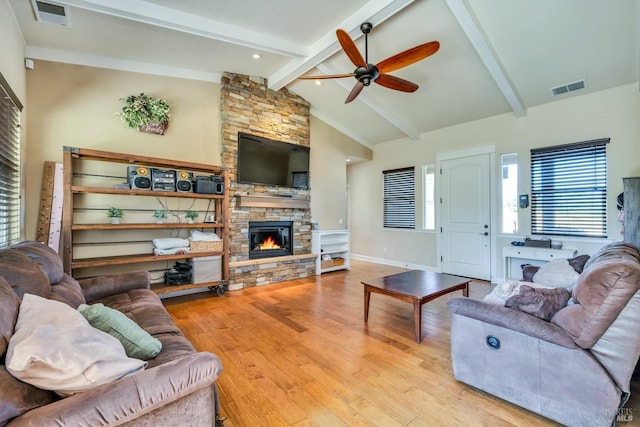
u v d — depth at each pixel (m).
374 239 6.86
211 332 2.93
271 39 3.53
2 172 2.46
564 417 1.64
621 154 3.76
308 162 5.52
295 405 1.85
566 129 4.17
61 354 0.97
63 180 3.11
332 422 1.71
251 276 4.64
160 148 4.06
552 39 3.28
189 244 3.96
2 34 2.50
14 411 0.85
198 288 4.33
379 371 2.23
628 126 3.71
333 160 6.13
